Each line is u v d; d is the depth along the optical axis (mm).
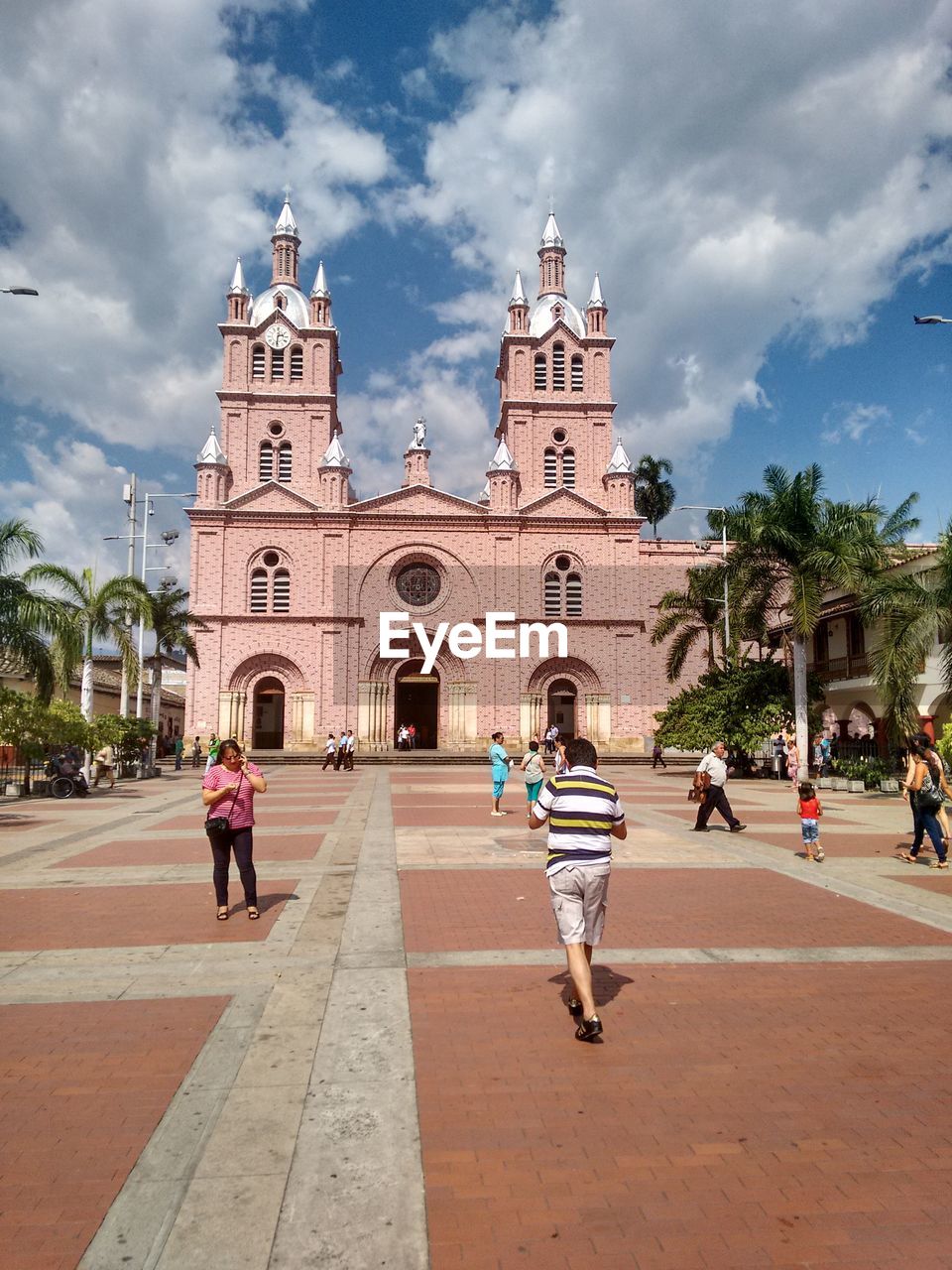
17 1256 3850
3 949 8742
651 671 51156
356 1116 5168
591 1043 6336
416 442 51625
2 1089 5535
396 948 8758
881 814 21828
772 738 35344
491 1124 5117
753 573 31828
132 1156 4723
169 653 44781
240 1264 3809
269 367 53938
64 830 18328
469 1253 3914
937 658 31234
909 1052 6207
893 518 33938
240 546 49469
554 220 58000
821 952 8688
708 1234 4074
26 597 22656
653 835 17344
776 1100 5445
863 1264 3873
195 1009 6988
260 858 14266
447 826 18625
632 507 51812
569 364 55688
